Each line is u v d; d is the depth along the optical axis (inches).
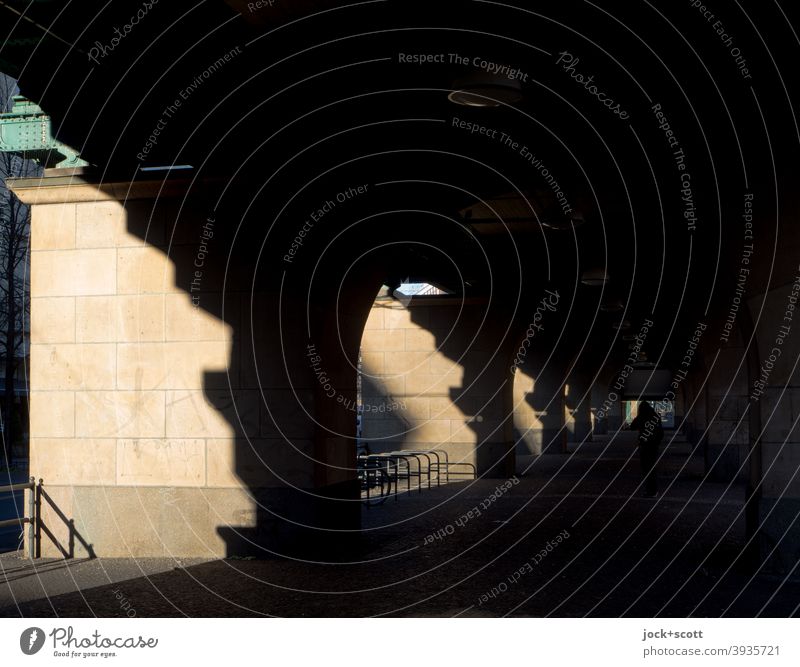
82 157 422.0
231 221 417.7
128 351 421.1
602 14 280.5
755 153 327.9
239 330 414.9
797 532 352.5
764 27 265.4
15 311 1090.1
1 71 349.7
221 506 410.3
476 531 478.0
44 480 420.8
